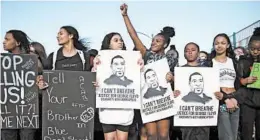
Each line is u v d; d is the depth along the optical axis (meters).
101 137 7.94
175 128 7.40
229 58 6.74
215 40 6.68
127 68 6.41
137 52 6.44
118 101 6.37
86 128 6.48
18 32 6.54
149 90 6.49
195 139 6.62
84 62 6.56
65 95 6.43
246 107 6.81
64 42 6.51
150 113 6.49
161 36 6.59
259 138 6.88
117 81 6.38
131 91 6.39
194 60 6.64
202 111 6.55
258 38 6.75
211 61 6.83
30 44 7.05
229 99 6.50
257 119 6.83
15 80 6.33
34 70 6.38
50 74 6.39
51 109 6.40
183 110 6.53
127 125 6.41
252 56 6.83
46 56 7.09
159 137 6.56
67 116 6.43
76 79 6.44
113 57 6.40
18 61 6.34
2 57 6.29
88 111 6.47
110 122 6.34
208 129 6.65
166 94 6.48
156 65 6.50
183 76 6.56
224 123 6.55
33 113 6.38
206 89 6.57
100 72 6.39
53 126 6.40
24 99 6.35
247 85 6.67
